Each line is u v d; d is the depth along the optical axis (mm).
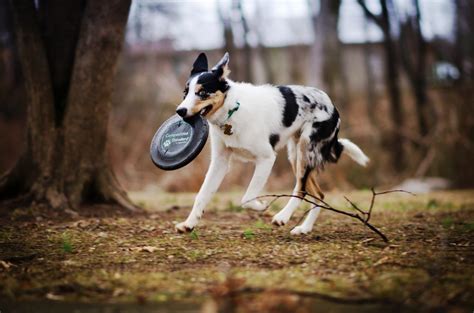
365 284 4273
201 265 4938
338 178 16234
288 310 3854
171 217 7867
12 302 4105
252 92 6145
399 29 19219
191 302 4020
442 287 4234
